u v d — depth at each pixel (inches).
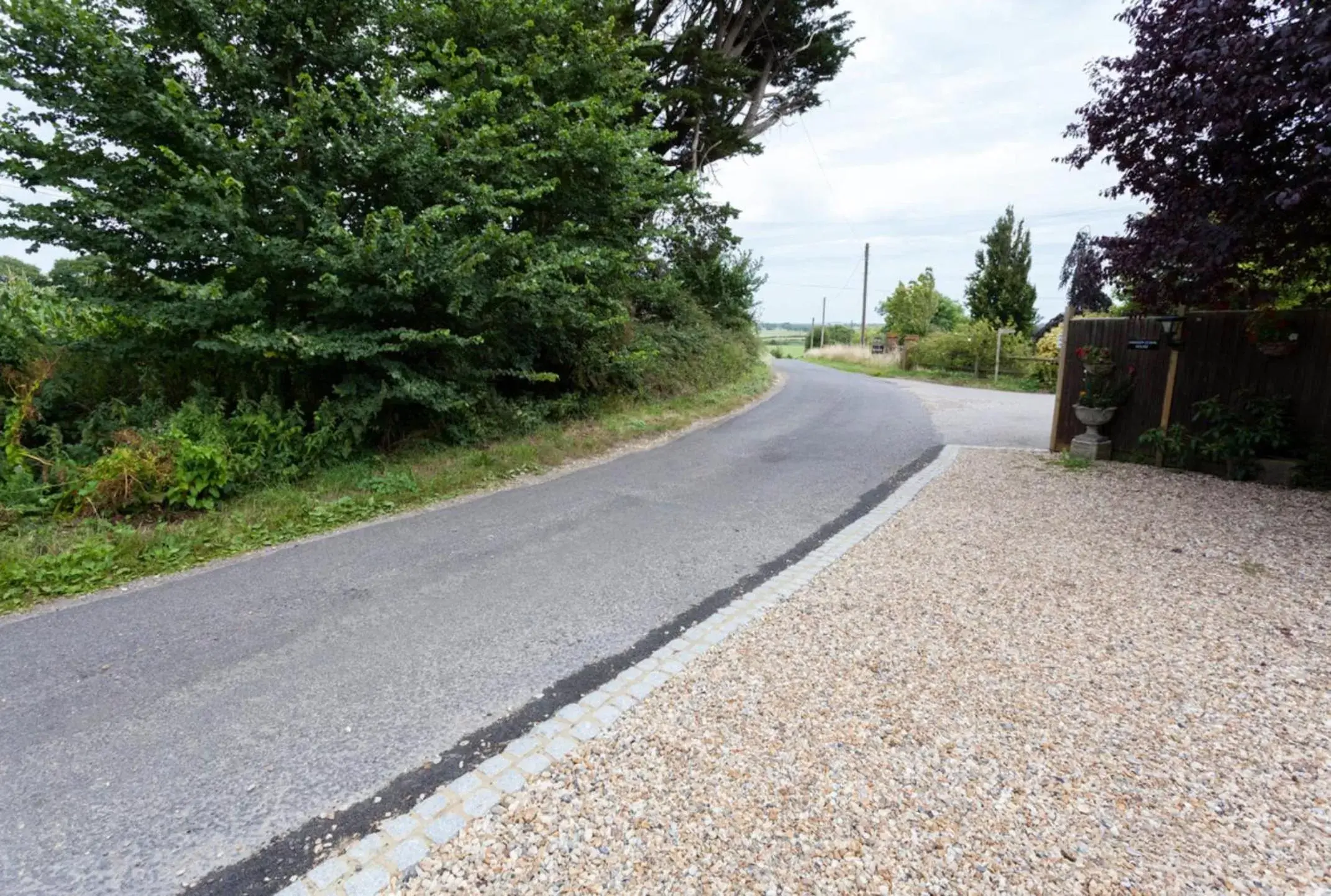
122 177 231.3
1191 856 71.0
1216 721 96.3
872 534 191.8
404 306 257.6
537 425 342.3
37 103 211.5
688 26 549.6
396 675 115.3
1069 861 70.2
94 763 91.1
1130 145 215.3
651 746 92.6
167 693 109.9
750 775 85.2
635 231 395.2
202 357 255.8
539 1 339.6
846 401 543.5
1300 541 175.5
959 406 511.5
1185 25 194.1
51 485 201.6
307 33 264.5
